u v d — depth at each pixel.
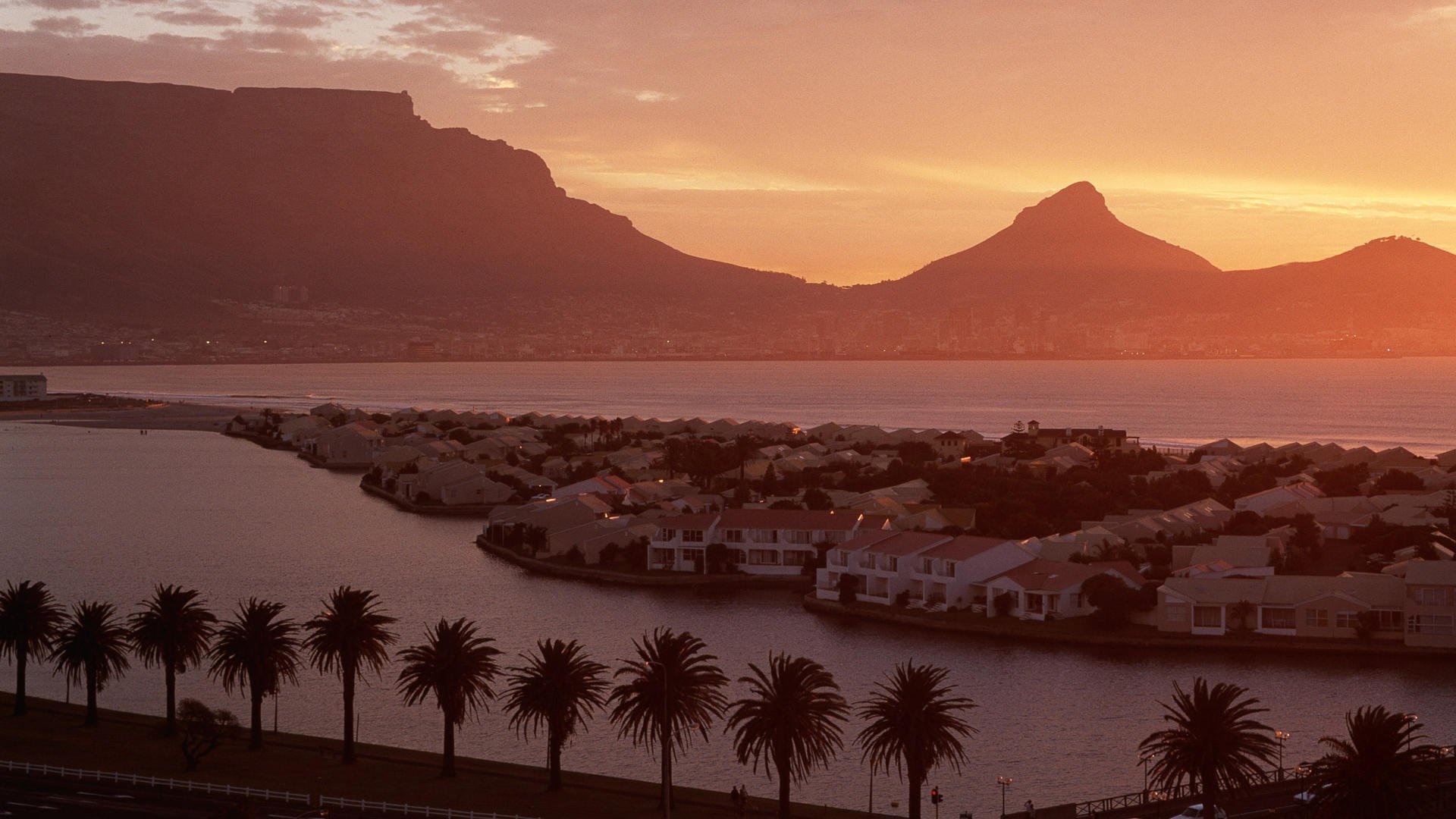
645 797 101.31
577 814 95.25
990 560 176.00
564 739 104.12
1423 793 79.44
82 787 97.75
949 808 106.25
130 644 155.75
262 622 114.06
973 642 161.38
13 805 91.62
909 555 180.25
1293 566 181.50
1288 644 154.50
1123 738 123.06
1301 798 90.12
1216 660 151.50
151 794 96.25
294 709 133.38
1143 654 154.25
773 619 176.25
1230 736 86.88
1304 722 126.44
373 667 149.50
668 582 199.75
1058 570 172.25
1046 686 140.62
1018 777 112.88
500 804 97.81
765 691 96.38
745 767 117.31
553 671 102.50
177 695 138.00
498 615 177.75
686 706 98.31
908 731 94.19
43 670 147.25
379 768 108.19
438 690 107.06
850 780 113.06
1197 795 96.00
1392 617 156.25
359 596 112.12
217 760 108.56
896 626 171.38
